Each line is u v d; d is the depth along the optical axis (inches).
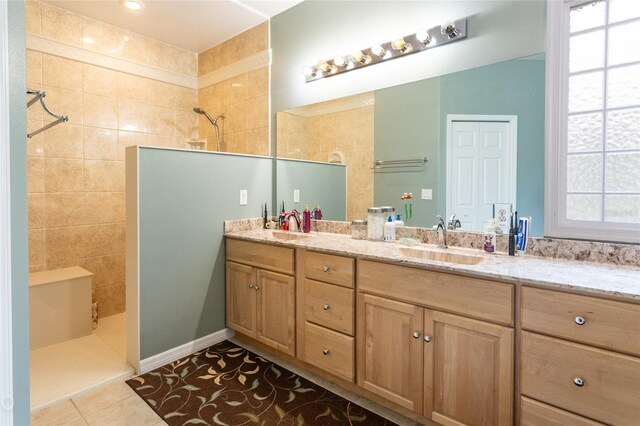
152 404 77.2
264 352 102.5
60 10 115.4
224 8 116.1
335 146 106.1
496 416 58.6
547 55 69.3
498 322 57.9
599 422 49.0
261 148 127.6
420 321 66.7
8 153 34.1
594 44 65.3
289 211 118.1
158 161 93.4
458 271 61.2
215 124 138.9
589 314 49.5
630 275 55.3
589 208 66.7
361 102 100.0
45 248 115.2
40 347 103.3
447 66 83.5
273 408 75.8
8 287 33.9
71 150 119.2
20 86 38.2
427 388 66.2
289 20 117.6
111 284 130.3
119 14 119.6
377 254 73.5
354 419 72.2
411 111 90.0
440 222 83.3
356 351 77.4
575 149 67.7
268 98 124.9
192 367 93.6
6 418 33.8
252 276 100.5
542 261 66.6
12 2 37.6
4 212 33.6
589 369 49.6
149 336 92.7
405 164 91.4
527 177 72.7
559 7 67.8
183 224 99.3
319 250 82.6
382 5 94.9
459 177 82.0
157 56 139.3
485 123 78.0
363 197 100.2
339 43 104.7
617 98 63.5
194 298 102.5
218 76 142.3
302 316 87.7
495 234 75.3
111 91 127.8
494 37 76.3
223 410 75.1
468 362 61.3
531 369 54.7
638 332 46.1
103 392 81.6
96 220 125.8
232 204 111.0
